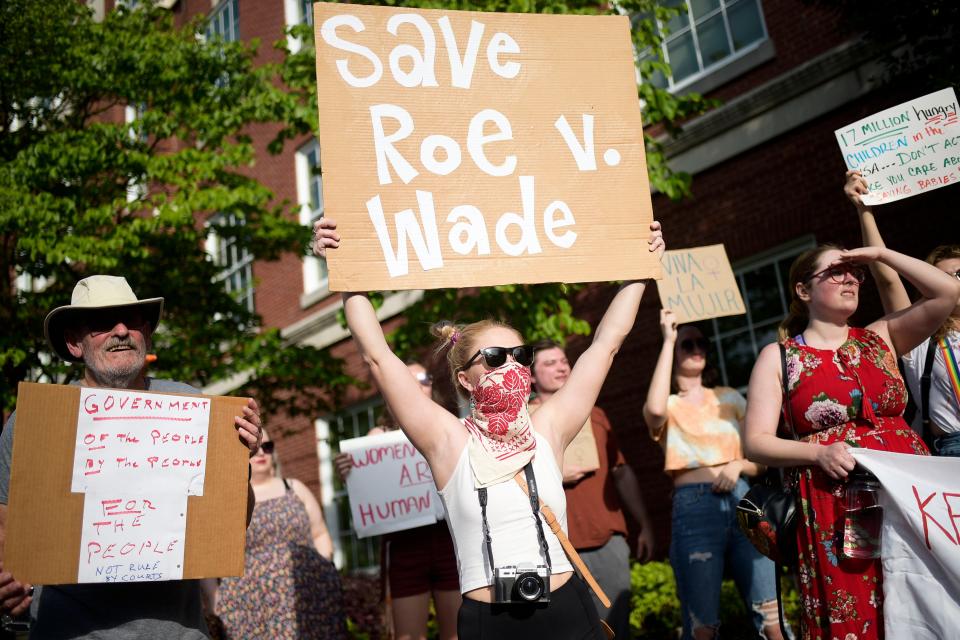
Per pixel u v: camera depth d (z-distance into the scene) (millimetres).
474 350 2406
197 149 8062
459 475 2264
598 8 6465
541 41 2863
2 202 6633
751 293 7766
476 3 6070
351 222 2514
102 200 7688
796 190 7371
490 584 2146
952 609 2500
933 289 2865
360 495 4367
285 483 4867
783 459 2779
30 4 7293
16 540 2227
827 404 2840
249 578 4355
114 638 2395
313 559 4531
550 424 2428
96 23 8078
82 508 2318
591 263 2691
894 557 2607
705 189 8102
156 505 2404
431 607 6543
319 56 2625
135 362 2699
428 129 2664
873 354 2904
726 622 5688
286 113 7500
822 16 7332
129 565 2338
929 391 3248
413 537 4289
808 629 2729
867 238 3434
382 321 10891
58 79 7539
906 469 2623
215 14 14961
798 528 2797
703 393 4449
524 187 2703
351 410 11891
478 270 2586
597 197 2764
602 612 4418
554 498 2271
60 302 7277
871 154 3498
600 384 2539
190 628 2570
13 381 7430
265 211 9000
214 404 2549
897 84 5586
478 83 2758
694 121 8148
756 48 7773
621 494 5000
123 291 2730
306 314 12891
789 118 7422
